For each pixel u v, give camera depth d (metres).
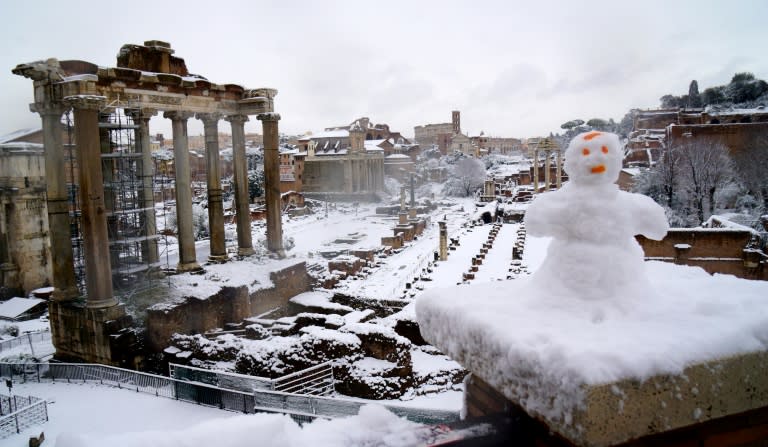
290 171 145.62
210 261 34.38
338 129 171.25
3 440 17.67
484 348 3.06
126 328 25.23
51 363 24.56
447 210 115.12
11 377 24.55
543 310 3.32
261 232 80.75
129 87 27.36
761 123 64.25
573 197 3.62
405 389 20.17
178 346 25.00
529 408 2.70
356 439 3.07
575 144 3.74
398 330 24.80
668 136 66.50
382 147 167.00
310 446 3.01
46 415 19.33
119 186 29.94
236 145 35.47
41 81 25.41
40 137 57.06
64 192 26.41
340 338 20.75
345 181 138.75
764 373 2.72
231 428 3.07
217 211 34.19
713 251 33.53
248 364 21.34
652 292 3.48
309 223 99.56
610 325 2.97
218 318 28.42
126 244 30.75
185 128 31.55
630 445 2.62
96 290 24.89
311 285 36.62
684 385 2.52
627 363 2.42
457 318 3.38
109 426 18.42
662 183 62.66
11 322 43.06
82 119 24.28
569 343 2.61
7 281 50.09
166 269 32.12
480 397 3.58
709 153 59.19
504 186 121.44
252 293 30.67
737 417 2.83
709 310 3.15
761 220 48.72
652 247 34.69
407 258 60.72
